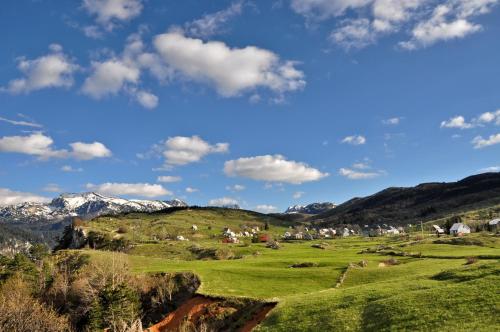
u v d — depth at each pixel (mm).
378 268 79688
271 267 99562
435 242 132750
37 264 164500
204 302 72250
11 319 75812
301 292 69125
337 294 52875
